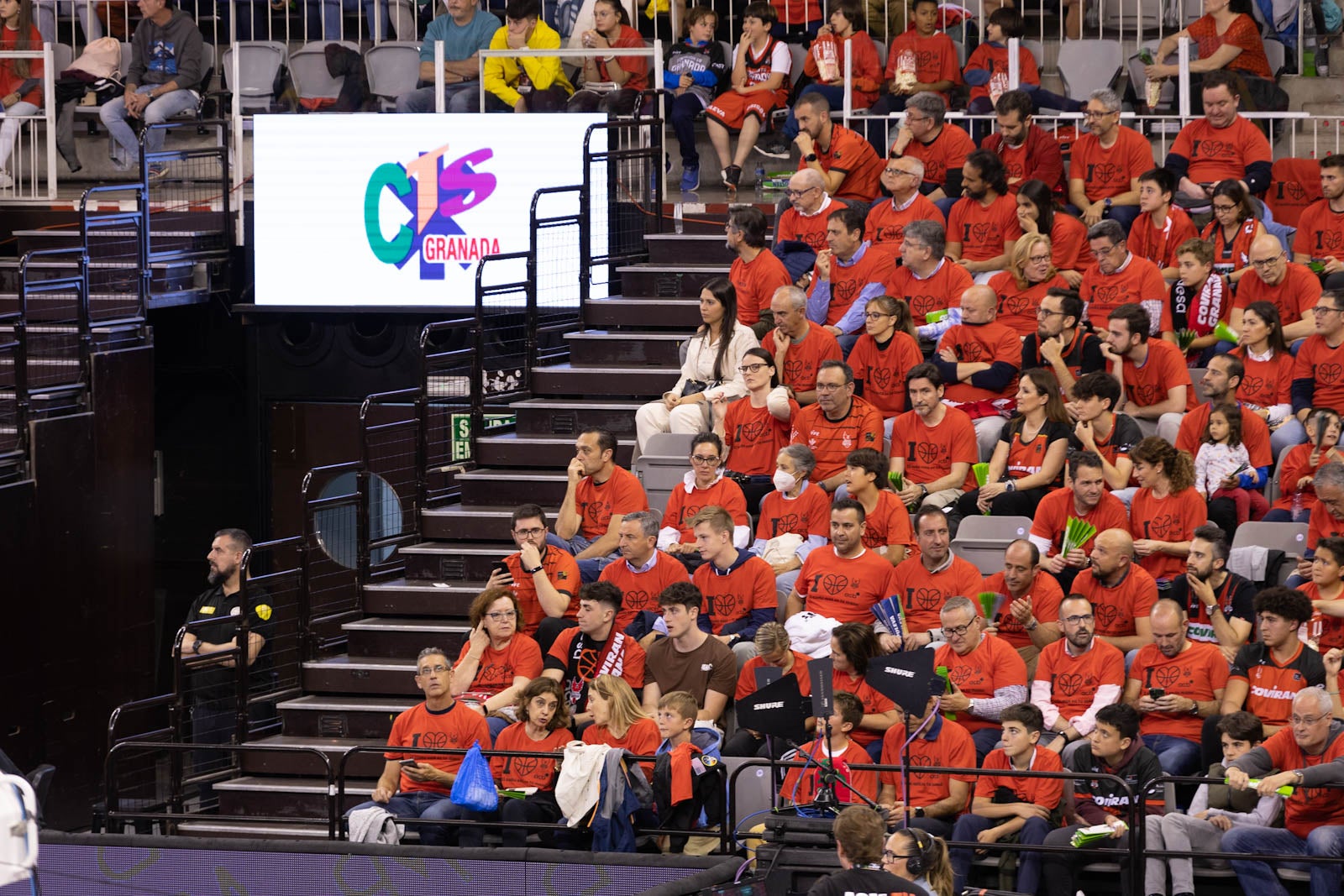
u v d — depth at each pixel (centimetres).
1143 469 1919
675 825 1689
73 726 2436
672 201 2869
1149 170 2416
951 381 2189
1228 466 1967
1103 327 2262
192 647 2119
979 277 2438
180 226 2823
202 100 3031
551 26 3106
